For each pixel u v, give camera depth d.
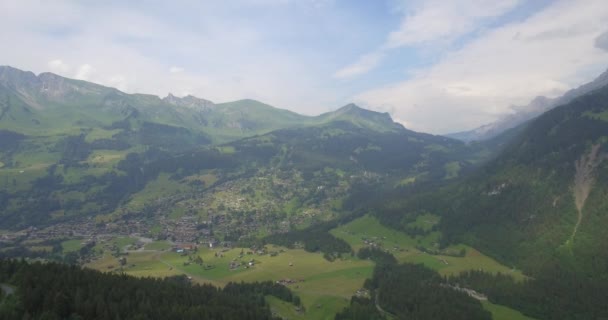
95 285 194.50
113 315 173.50
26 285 176.50
